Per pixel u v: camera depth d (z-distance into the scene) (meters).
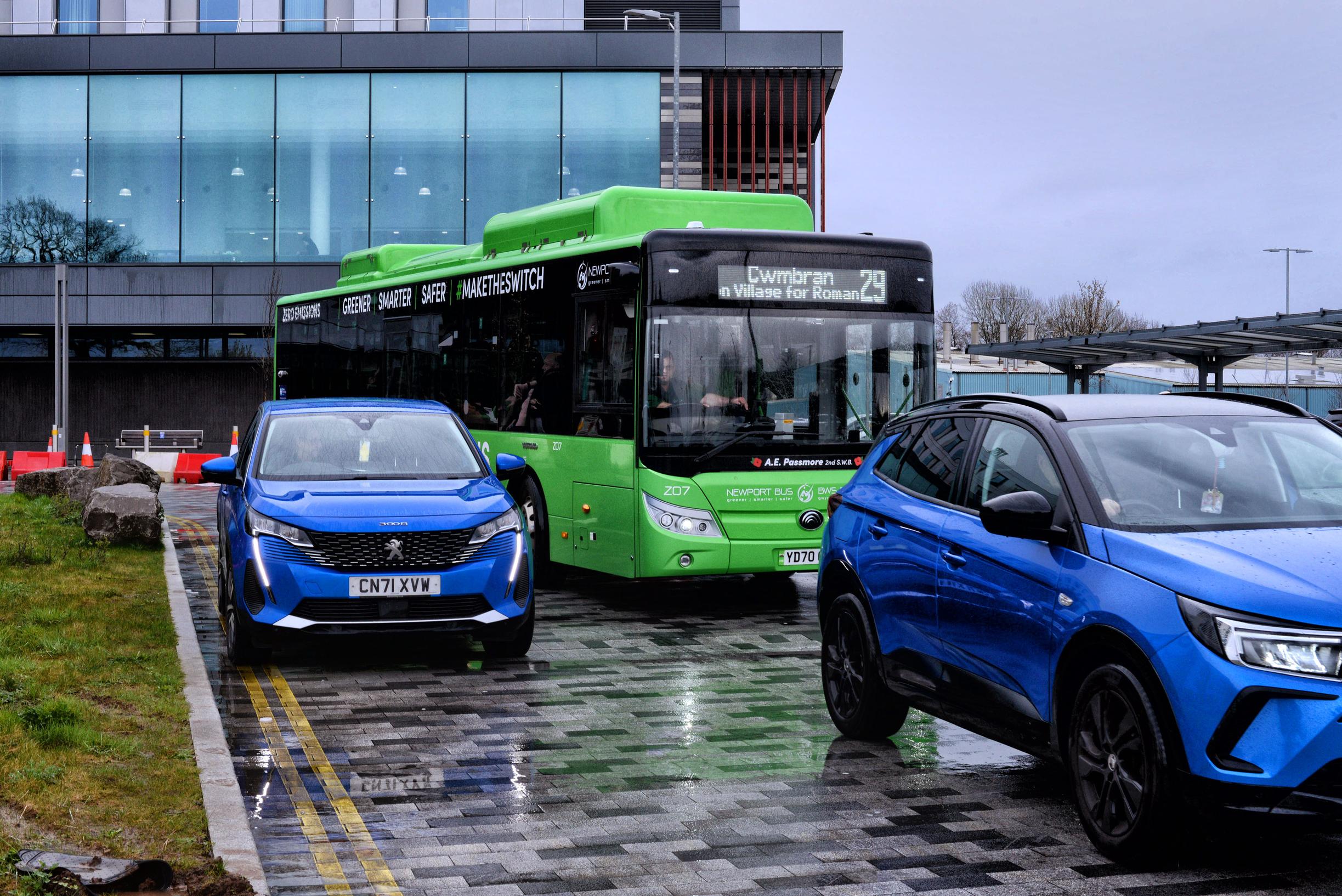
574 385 12.79
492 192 35.81
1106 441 6.05
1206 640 4.88
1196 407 6.44
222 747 6.75
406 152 35.91
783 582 14.27
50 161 36.31
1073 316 95.81
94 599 11.27
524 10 36.94
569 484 12.84
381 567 9.08
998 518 5.68
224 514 10.45
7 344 40.09
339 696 8.59
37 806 5.56
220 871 4.98
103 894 4.64
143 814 5.62
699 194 13.19
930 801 6.24
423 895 5.00
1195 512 5.67
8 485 28.28
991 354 31.78
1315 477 5.96
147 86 36.12
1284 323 23.78
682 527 11.56
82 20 37.47
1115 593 5.29
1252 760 4.77
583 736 7.52
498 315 14.34
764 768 6.82
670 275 11.64
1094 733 5.43
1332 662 4.71
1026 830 5.79
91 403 39.81
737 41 35.75
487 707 8.25
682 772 6.75
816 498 11.91
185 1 37.38
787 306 11.93
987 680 6.09
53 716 6.89
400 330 16.97
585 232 13.09
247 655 9.48
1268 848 5.53
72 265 36.22
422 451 10.43
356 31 36.19
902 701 6.93
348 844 5.61
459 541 9.24
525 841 5.66
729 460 11.69
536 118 35.75
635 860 5.41
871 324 12.17
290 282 36.16
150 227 36.28
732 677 9.20
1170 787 5.00
